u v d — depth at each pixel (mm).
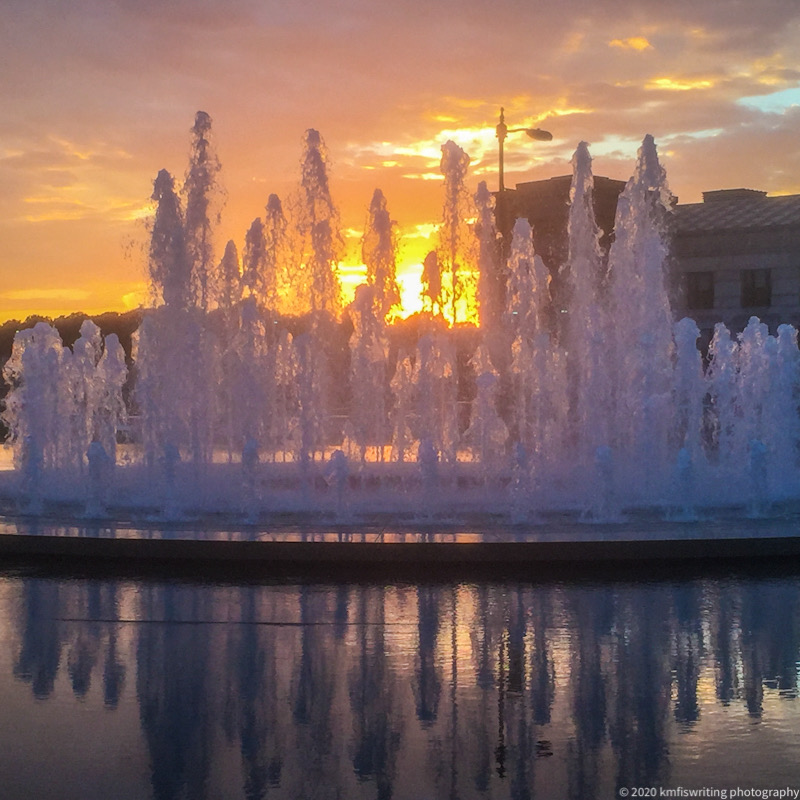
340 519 14273
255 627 9086
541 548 11711
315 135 19516
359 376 21922
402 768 5938
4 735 6465
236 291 21312
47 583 10859
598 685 7465
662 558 11852
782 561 11984
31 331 19906
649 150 20438
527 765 5973
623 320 20078
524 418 21906
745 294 50438
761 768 5910
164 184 18281
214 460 22484
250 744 6312
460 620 9328
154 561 11945
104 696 7207
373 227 22297
